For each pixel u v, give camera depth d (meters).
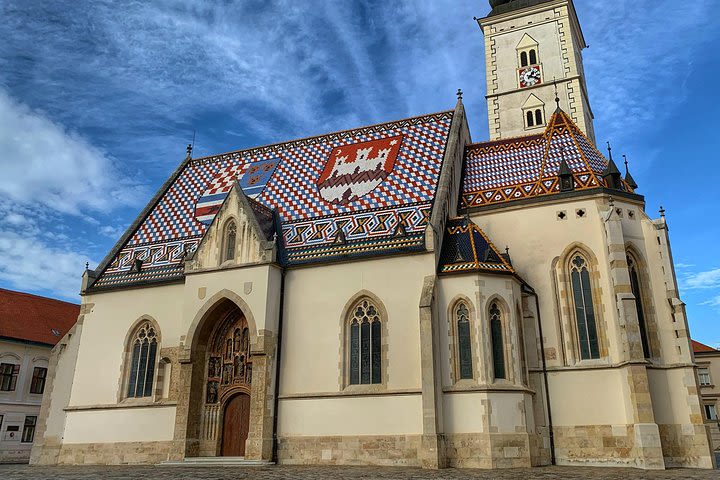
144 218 51.91
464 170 47.38
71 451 42.50
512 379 34.62
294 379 38.06
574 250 39.47
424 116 50.03
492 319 35.78
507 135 61.56
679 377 35.81
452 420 33.75
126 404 42.09
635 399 33.97
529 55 63.28
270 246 40.06
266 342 38.03
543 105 61.06
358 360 37.28
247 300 39.38
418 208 40.91
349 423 35.81
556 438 36.16
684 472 30.11
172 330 42.84
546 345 38.09
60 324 73.00
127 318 44.66
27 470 35.59
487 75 64.31
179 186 54.22
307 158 50.66
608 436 35.22
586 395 36.31
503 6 65.81
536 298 39.25
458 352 35.06
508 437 33.06
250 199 44.22
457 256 37.09
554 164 43.97
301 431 36.78
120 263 48.00
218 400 40.56
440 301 36.12
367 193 44.03
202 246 42.25
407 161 45.62
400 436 34.47
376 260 38.31
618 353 36.44
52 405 44.06
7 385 64.56
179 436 38.84
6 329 66.06
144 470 33.81
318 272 39.75
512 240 41.12
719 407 83.19
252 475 28.81
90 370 44.34
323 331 38.38
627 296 35.97
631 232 39.25
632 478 26.06
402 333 36.22
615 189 40.00
